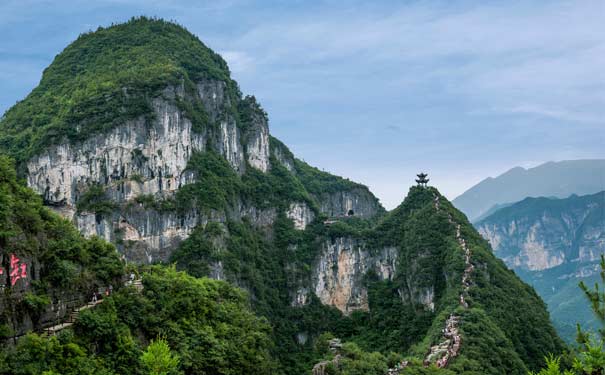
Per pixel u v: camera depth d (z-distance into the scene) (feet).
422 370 382.63
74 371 216.13
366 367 419.74
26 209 250.37
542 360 482.69
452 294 536.42
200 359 286.46
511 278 601.21
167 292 309.83
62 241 265.34
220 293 378.94
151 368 176.04
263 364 328.49
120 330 252.83
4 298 219.61
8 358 204.54
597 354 147.43
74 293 256.52
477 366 394.93
